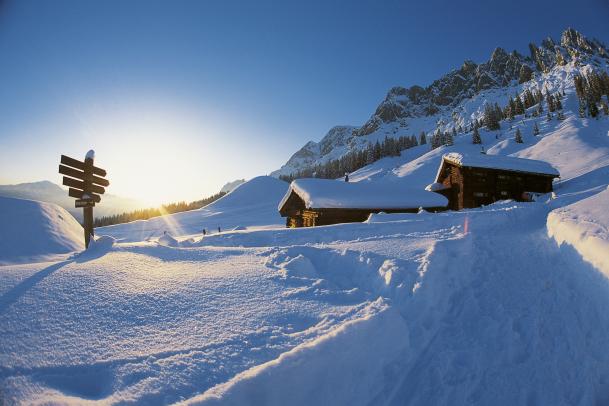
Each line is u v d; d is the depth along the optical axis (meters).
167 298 4.23
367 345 3.79
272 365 2.94
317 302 4.54
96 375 2.72
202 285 4.79
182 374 2.81
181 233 53.69
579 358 4.21
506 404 3.64
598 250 5.80
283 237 10.95
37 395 2.39
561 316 4.93
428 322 4.92
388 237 8.99
